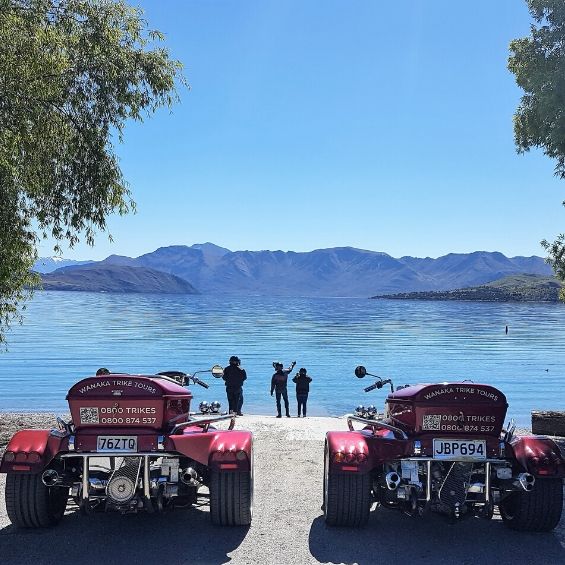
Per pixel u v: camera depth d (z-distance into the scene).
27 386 42.06
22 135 10.34
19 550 5.74
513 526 6.43
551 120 16.52
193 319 173.75
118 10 12.16
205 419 6.84
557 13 16.22
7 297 13.45
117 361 61.62
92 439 6.03
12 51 9.91
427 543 6.05
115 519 6.68
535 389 48.25
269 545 5.89
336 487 6.24
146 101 12.40
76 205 12.19
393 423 6.81
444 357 75.06
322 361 67.19
